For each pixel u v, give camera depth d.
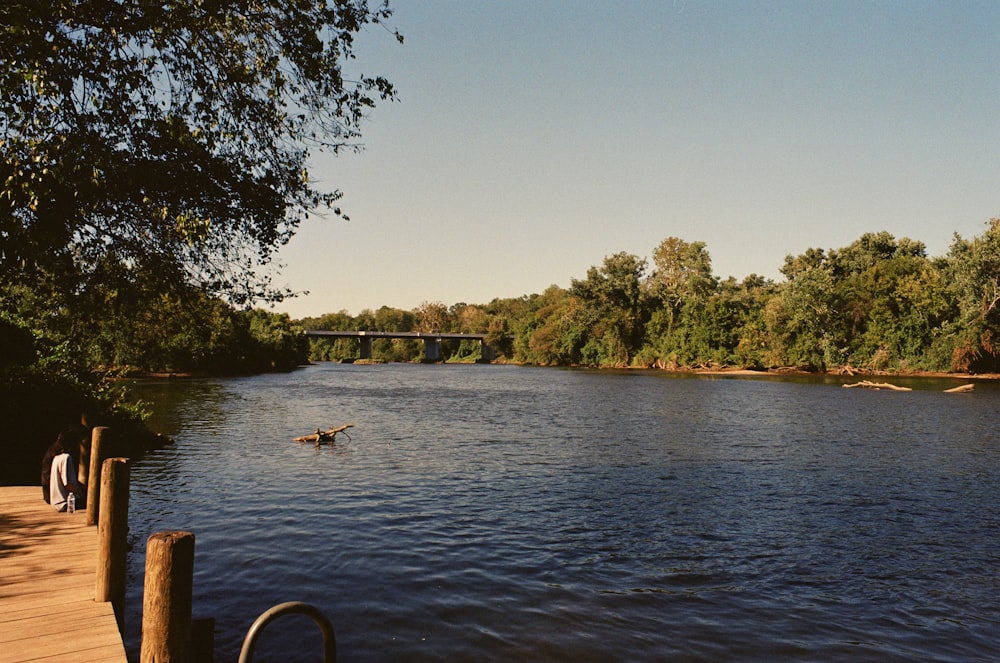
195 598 9.24
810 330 85.06
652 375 89.50
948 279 76.62
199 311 15.46
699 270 110.81
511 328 168.38
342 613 8.80
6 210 9.89
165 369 73.44
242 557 11.10
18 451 18.23
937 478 18.80
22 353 18.75
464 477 18.48
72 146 9.80
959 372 74.94
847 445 25.42
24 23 8.70
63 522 9.83
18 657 5.32
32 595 6.81
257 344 96.88
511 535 12.72
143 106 11.25
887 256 99.69
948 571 10.95
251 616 8.62
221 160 12.55
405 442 25.75
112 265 13.27
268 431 28.42
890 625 8.76
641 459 21.89
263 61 12.07
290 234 14.47
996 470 20.08
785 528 13.46
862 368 81.88
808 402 46.06
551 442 25.97
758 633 8.42
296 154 13.44
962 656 7.88
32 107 9.70
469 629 8.35
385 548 11.76
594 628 8.47
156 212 11.85
